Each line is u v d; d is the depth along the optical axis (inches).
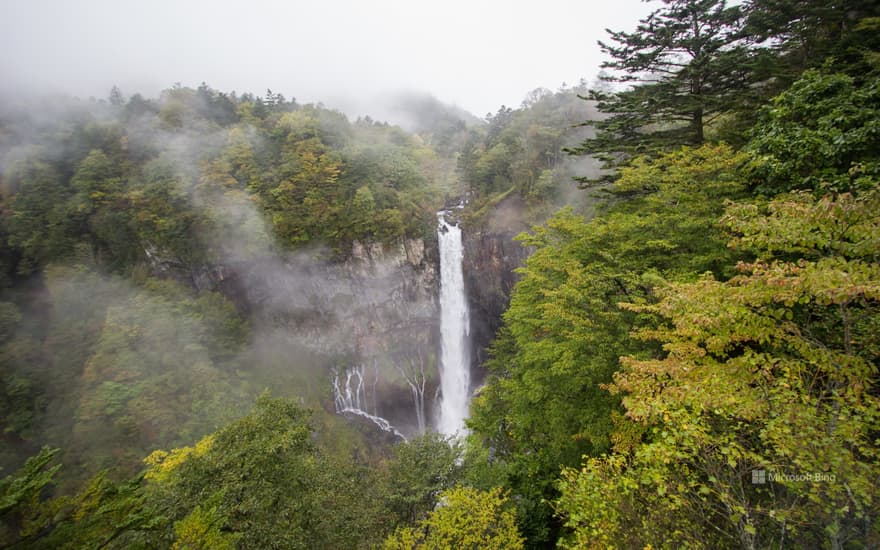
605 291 450.0
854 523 172.9
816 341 218.7
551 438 518.6
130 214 1659.7
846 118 343.3
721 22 549.3
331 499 499.2
